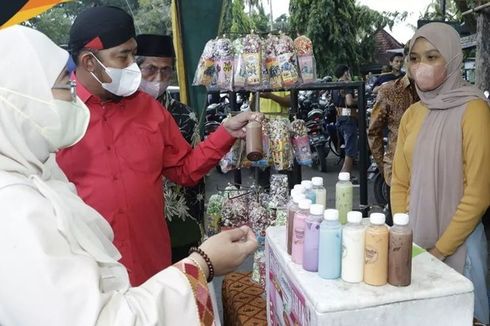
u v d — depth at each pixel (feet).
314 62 7.02
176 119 7.64
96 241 3.33
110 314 2.75
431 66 5.95
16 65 3.15
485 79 10.62
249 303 6.09
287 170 7.11
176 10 8.87
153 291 3.10
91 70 5.47
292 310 3.82
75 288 2.69
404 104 10.69
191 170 6.48
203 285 3.33
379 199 16.02
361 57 35.19
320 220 3.67
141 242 5.77
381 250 3.38
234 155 6.89
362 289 3.39
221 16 8.89
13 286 2.62
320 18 28.37
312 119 25.04
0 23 5.77
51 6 6.06
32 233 2.69
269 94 10.91
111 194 5.58
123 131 5.77
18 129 3.15
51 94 3.28
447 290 3.35
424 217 6.04
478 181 5.57
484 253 6.18
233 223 6.81
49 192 3.00
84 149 5.57
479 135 5.57
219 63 6.73
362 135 9.94
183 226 7.49
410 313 3.32
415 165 6.18
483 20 10.48
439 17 22.25
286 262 3.95
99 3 9.64
